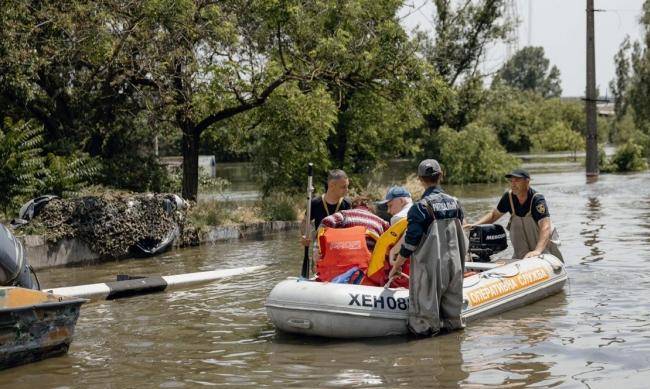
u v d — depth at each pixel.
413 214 7.07
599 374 5.86
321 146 22.20
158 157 20.69
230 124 21.06
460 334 7.23
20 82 15.77
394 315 7.18
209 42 16.77
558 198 22.84
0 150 14.07
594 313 7.92
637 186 26.80
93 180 18.06
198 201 17.19
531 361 6.27
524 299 8.40
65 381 6.15
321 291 7.22
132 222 13.56
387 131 27.02
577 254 11.81
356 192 22.95
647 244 12.66
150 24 16.06
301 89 19.58
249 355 6.80
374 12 18.47
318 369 6.27
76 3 15.93
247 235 16.33
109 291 9.72
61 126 17.97
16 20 15.80
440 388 5.65
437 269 7.14
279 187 22.08
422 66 18.23
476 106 39.81
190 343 7.30
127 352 7.02
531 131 82.38
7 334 6.41
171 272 11.80
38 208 13.06
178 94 17.27
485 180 36.34
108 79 17.34
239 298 9.48
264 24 17.41
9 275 7.49
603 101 32.78
